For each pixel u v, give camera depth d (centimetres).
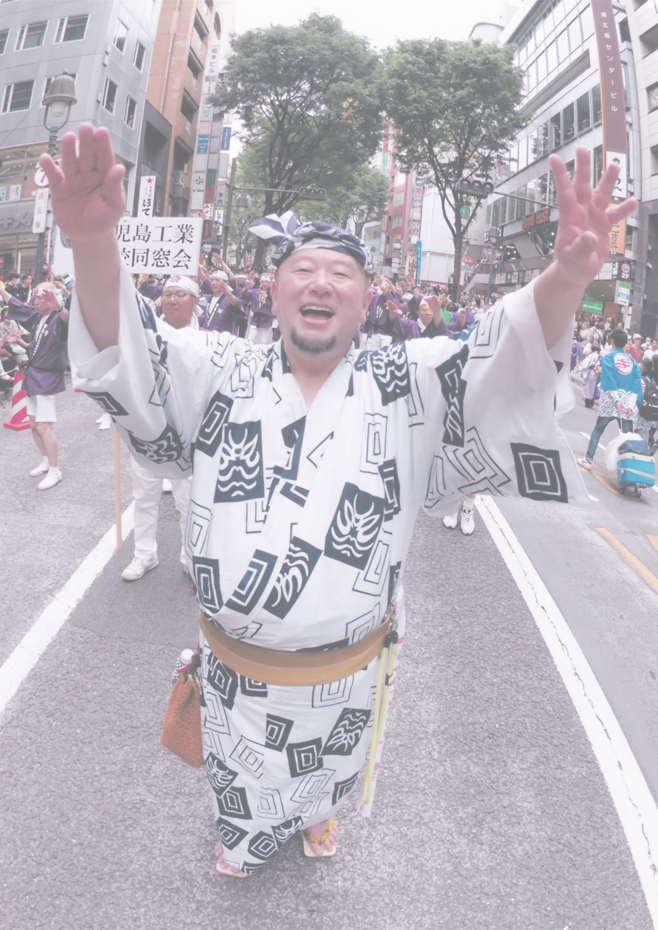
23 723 286
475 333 159
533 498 168
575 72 3284
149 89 3216
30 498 561
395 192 5997
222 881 221
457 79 2580
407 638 384
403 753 289
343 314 159
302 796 187
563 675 360
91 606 387
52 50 2544
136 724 291
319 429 161
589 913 220
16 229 2570
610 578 511
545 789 274
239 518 160
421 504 189
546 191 3566
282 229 163
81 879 217
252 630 164
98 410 934
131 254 685
